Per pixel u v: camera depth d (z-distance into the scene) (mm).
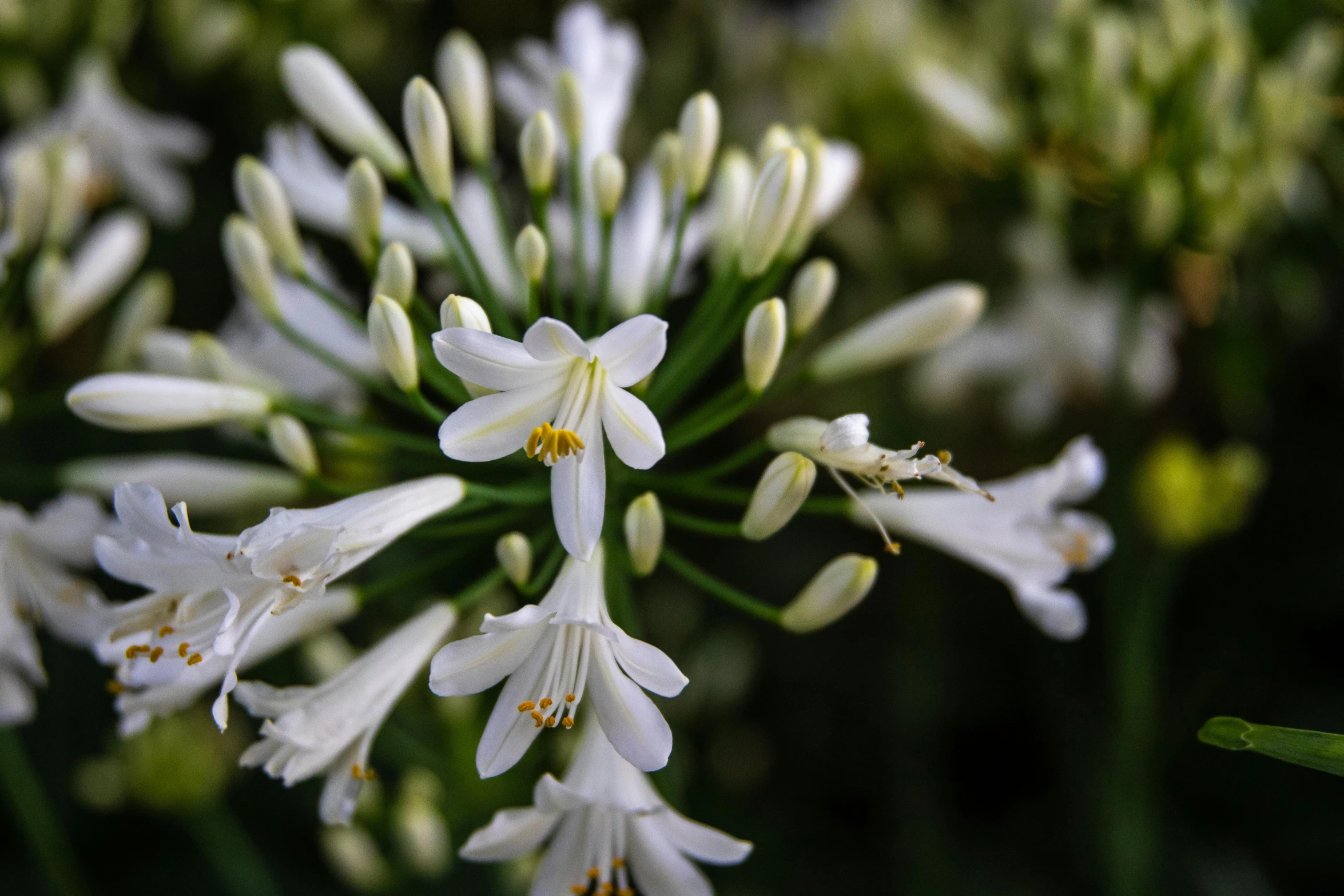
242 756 388
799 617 401
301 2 639
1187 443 534
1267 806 594
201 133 617
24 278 512
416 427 568
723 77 687
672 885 402
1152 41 544
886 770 600
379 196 421
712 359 424
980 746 647
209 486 428
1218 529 524
